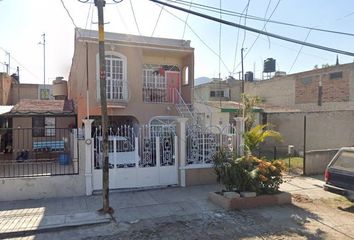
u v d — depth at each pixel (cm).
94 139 1022
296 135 2014
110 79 1539
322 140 1920
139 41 1769
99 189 997
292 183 1169
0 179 911
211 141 1152
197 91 3681
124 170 1027
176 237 664
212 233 685
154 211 827
